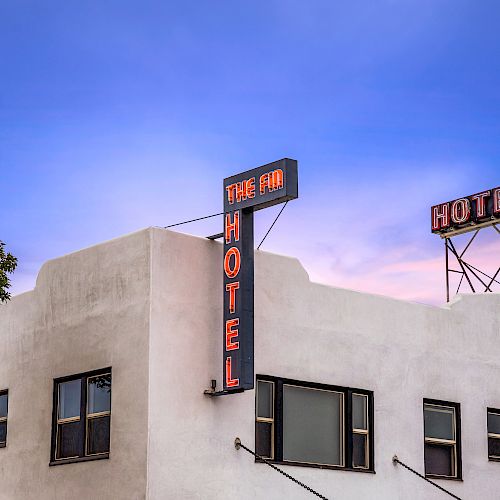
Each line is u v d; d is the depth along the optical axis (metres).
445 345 28.11
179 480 22.06
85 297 24.31
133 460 21.94
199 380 22.89
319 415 25.19
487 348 29.03
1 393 26.39
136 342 22.59
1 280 24.50
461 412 27.95
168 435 22.09
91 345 23.81
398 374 26.88
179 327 22.81
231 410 23.31
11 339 26.39
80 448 23.53
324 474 24.72
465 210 35.31
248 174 23.25
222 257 23.98
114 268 23.64
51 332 25.11
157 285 22.69
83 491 23.08
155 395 22.09
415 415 26.95
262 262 24.70
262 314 24.42
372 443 25.89
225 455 22.98
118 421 22.56
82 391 23.80
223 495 22.75
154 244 22.86
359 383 26.00
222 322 23.59
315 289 25.67
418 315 27.75
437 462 27.30
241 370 22.38
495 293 29.67
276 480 23.78
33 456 24.77
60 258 25.31
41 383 25.06
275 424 24.20
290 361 24.73
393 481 26.06
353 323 26.25
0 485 25.61
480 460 28.06
